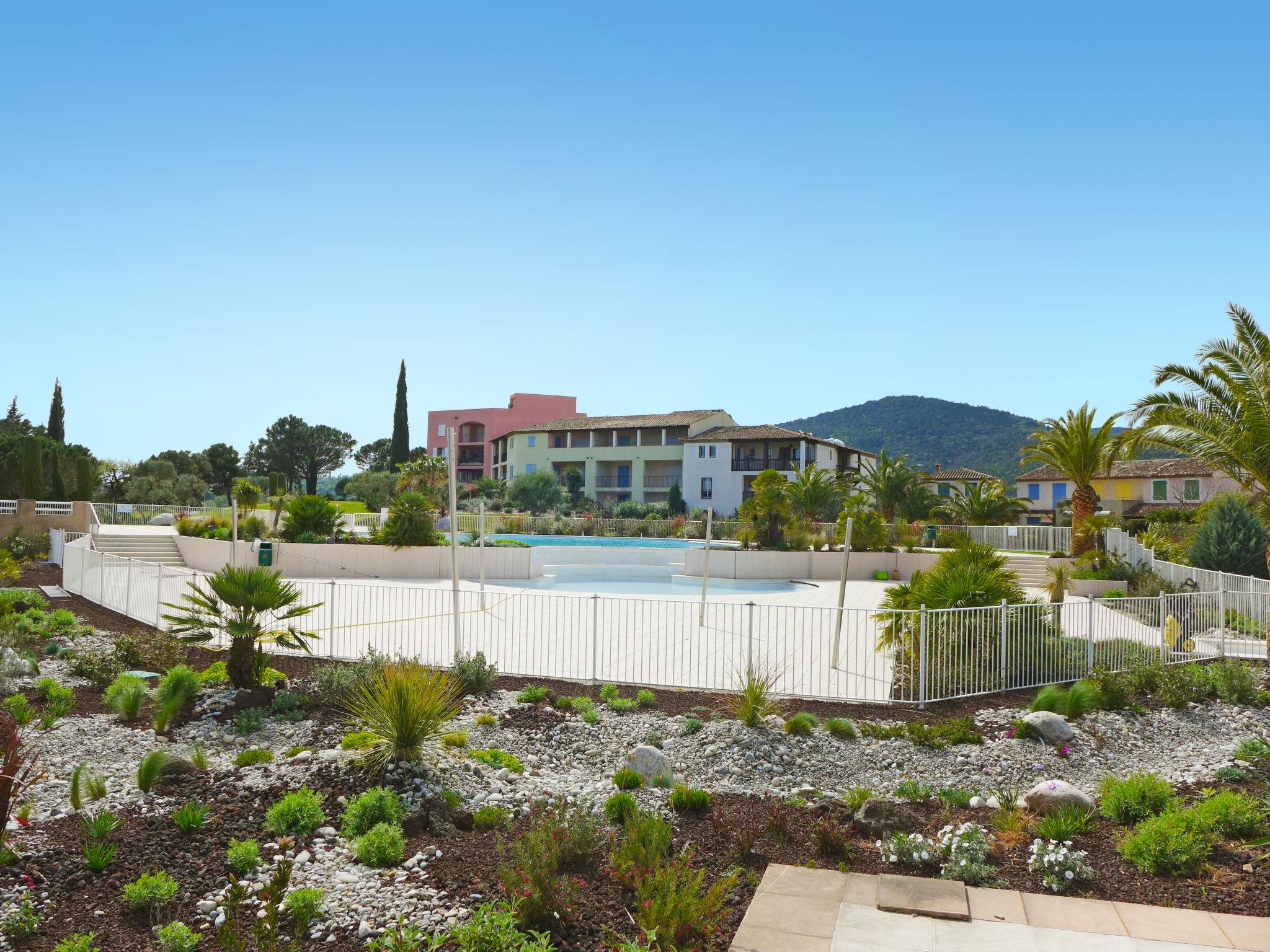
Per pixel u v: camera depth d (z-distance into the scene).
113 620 17.80
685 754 10.10
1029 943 5.62
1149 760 10.72
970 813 8.31
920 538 41.69
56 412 62.12
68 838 7.04
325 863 6.73
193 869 6.59
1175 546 30.47
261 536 30.84
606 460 76.56
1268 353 18.38
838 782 9.56
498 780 8.92
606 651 15.99
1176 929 5.80
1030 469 72.25
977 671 13.18
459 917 5.87
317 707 11.30
